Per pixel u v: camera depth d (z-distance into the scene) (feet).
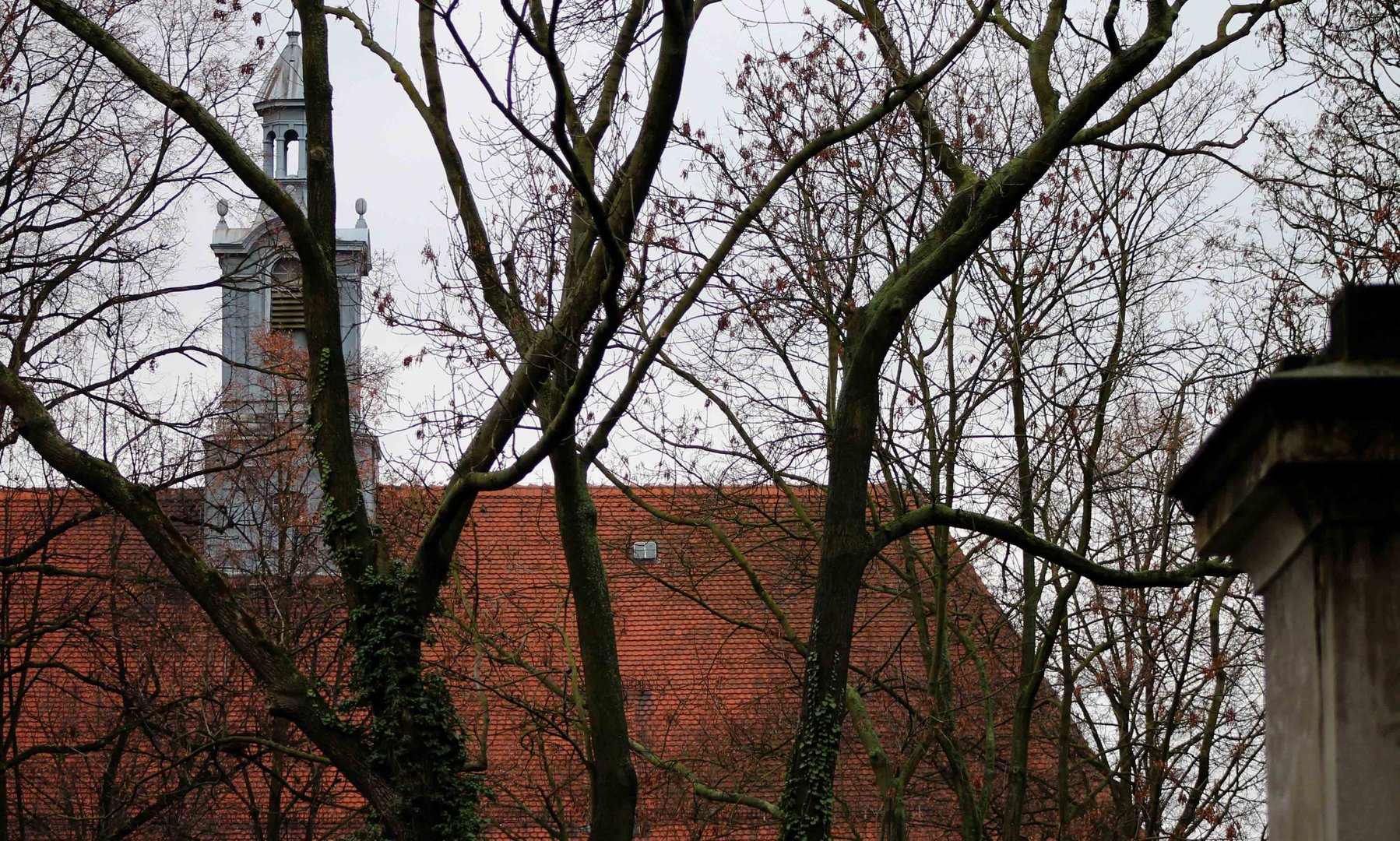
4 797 53.11
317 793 63.31
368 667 39.22
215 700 61.87
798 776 37.50
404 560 46.96
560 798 51.83
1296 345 53.83
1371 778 9.74
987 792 49.96
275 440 61.87
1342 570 10.08
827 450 49.34
